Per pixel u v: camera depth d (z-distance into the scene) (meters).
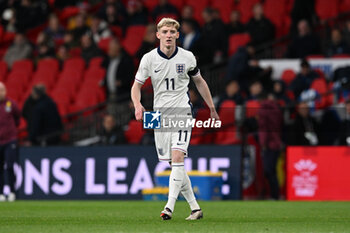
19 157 53.69
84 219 27.73
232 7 72.19
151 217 28.77
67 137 58.84
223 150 49.75
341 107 50.88
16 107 49.50
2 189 51.56
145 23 74.25
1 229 22.41
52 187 52.94
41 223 25.39
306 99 53.84
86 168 52.31
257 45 64.00
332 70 59.03
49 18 83.62
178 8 75.00
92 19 76.31
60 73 71.38
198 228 22.28
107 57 65.00
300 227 23.12
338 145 49.41
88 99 64.81
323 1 68.12
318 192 48.69
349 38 61.62
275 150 49.03
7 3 86.38
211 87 61.78
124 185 51.50
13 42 79.69
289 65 60.72
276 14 69.00
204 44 62.66
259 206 39.53
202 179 47.84
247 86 59.53
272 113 49.38
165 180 49.09
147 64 25.48
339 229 22.39
